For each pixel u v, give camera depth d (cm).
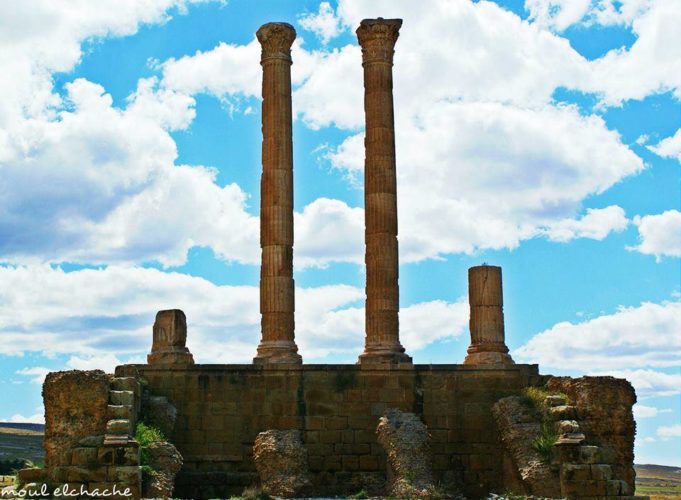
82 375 4088
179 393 4772
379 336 5091
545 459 4312
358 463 4775
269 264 5131
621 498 4134
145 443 4234
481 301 5100
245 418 4778
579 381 4503
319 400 4812
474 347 5094
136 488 3850
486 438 4847
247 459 4741
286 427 4778
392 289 5147
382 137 5250
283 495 4388
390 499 4212
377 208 5188
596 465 4162
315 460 4766
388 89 5309
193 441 4747
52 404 4056
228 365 4809
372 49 5322
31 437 11862
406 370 4869
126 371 4681
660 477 11631
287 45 5306
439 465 4816
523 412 4594
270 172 5188
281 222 5156
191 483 4672
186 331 4997
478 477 4806
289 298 5128
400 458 4462
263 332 5106
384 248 5153
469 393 4878
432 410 4853
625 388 4441
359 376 4847
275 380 4812
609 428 4394
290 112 5281
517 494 4394
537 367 4941
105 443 3894
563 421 4344
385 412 4766
